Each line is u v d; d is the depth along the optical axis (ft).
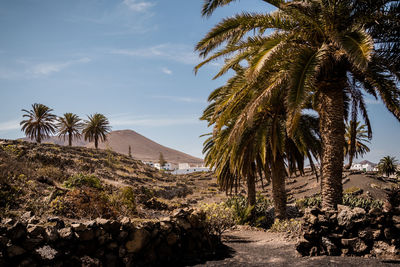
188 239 22.06
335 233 19.40
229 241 29.14
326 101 24.95
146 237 19.07
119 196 42.29
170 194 110.73
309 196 121.49
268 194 139.23
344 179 126.82
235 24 25.85
